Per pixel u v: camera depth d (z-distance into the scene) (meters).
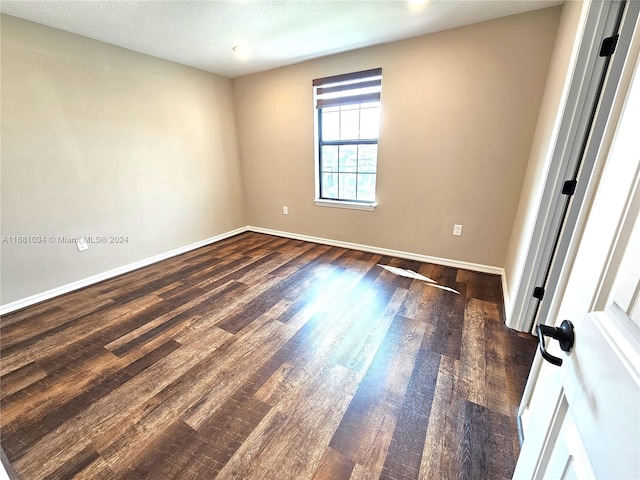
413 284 2.73
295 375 1.67
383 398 1.50
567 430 0.56
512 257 2.48
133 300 2.53
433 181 2.98
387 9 2.14
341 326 2.11
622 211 0.46
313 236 4.04
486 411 1.42
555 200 1.67
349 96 3.18
